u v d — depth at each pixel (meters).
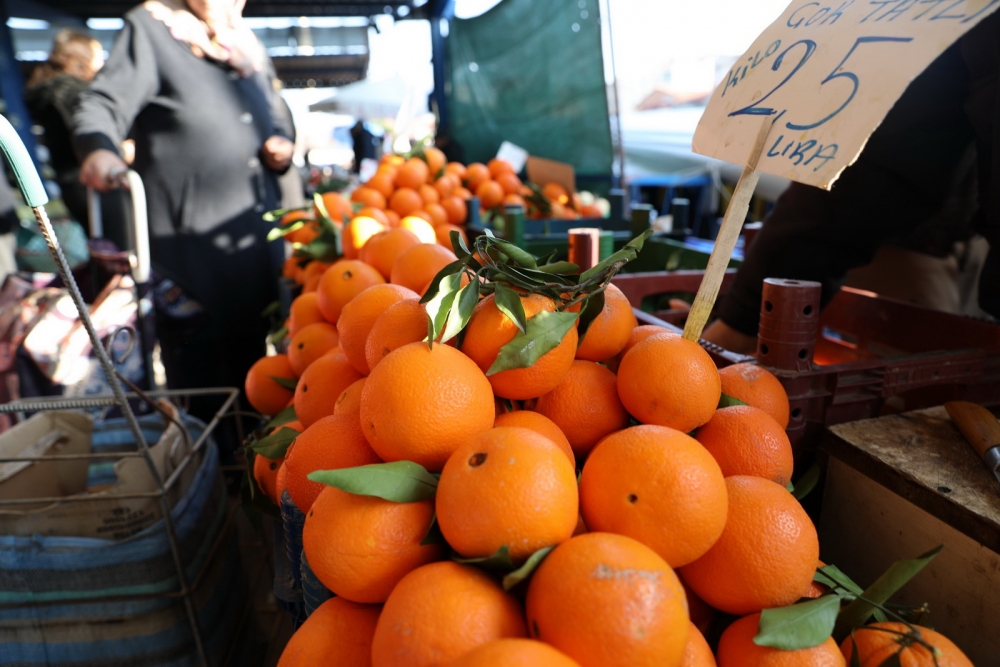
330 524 0.64
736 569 0.64
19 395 2.21
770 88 0.76
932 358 1.04
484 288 0.79
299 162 3.61
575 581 0.53
